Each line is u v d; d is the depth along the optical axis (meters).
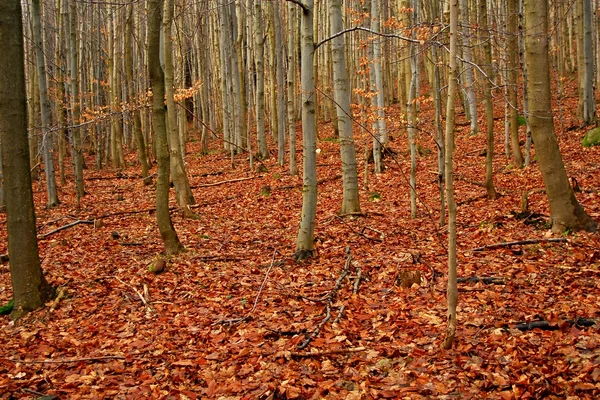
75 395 4.67
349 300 6.36
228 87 24.88
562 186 7.75
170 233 9.12
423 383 4.32
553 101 24.30
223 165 21.72
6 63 6.47
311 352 5.07
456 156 17.52
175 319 6.32
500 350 4.67
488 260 7.18
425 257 7.72
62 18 19.92
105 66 30.03
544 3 7.29
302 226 8.22
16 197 6.84
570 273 6.34
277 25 19.72
